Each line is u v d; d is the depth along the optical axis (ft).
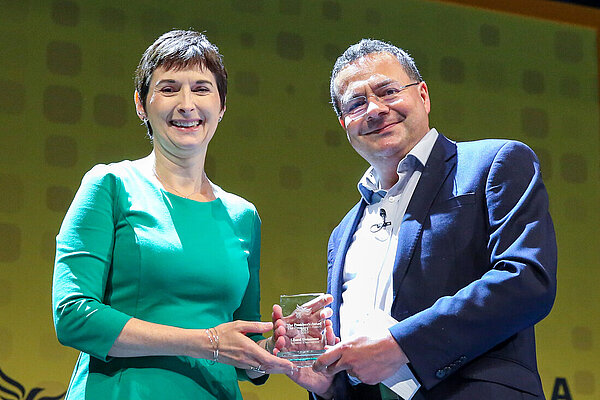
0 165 12.28
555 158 15.47
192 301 6.23
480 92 15.17
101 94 12.96
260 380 6.95
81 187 6.35
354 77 7.31
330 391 7.15
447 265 6.39
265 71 14.03
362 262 7.05
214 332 5.86
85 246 6.07
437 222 6.53
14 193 12.28
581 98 15.87
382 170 7.39
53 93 12.71
